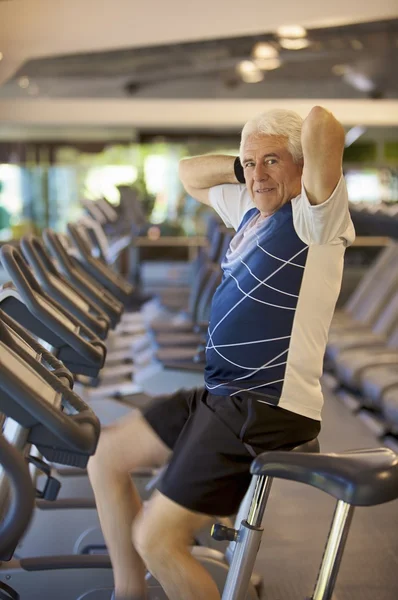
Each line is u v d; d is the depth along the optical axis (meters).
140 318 6.89
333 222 1.88
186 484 1.96
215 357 2.03
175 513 1.97
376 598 2.86
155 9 4.73
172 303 8.88
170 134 12.48
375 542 3.31
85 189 12.52
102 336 2.67
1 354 1.67
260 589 2.87
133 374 5.29
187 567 1.98
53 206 12.48
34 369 1.83
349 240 1.95
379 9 4.52
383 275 7.26
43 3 4.73
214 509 1.97
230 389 1.99
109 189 12.54
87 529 3.02
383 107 9.85
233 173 2.23
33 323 2.37
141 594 2.20
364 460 1.56
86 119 9.74
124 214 7.93
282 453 1.64
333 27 6.86
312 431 2.01
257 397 1.96
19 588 2.51
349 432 4.98
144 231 11.07
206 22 4.77
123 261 10.92
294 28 6.99
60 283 2.88
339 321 7.00
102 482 2.17
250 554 1.79
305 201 1.86
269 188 1.96
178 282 11.02
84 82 9.13
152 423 2.12
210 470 1.95
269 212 1.98
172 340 5.41
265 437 1.94
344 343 6.00
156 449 2.12
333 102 9.88
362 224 6.18
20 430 1.63
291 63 8.50
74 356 2.37
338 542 1.58
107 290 3.57
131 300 9.13
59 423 1.56
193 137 12.52
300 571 3.07
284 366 1.95
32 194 12.42
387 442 4.73
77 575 2.52
